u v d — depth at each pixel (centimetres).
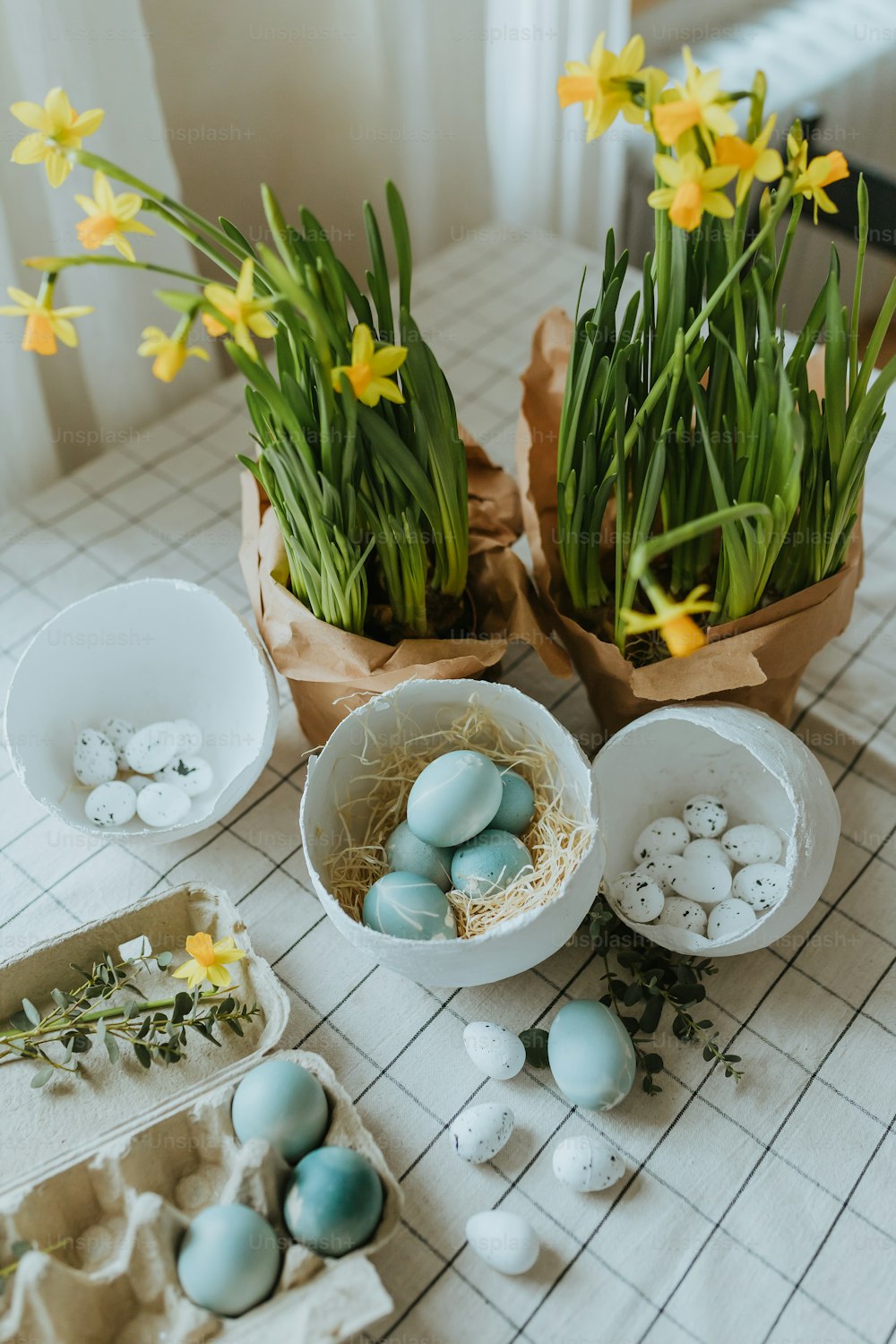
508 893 70
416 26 119
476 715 75
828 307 66
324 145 129
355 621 76
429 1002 75
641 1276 65
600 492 73
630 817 78
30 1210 63
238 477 103
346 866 74
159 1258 61
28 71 93
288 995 74
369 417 67
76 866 81
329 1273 61
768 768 68
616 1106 71
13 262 99
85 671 82
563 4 120
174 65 112
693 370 69
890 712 86
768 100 145
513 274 116
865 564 93
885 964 76
